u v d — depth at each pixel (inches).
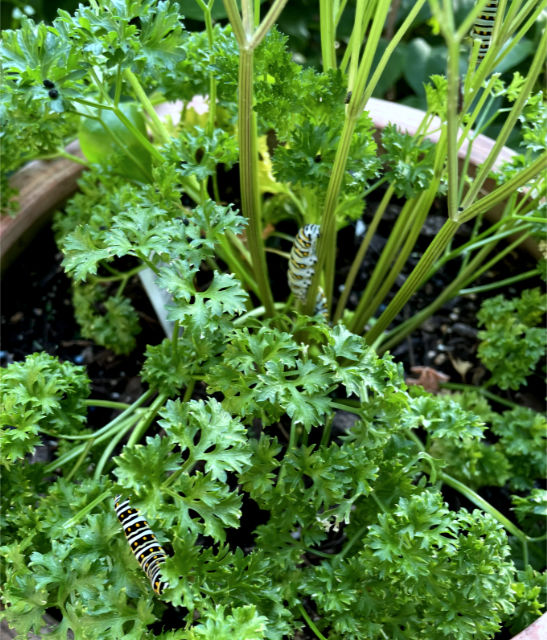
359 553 11.3
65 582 10.7
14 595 10.6
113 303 15.8
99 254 11.1
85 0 18.9
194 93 14.7
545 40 9.7
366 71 10.5
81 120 15.6
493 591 10.9
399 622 11.2
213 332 11.3
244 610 9.8
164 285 10.9
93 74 11.9
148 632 10.5
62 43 11.5
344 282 17.6
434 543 11.2
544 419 14.0
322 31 12.3
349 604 11.0
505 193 10.9
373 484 11.6
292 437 11.6
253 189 12.4
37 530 11.5
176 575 10.1
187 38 12.0
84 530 10.9
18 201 16.1
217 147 12.9
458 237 17.5
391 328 17.0
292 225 18.1
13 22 21.3
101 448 13.7
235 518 10.4
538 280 16.8
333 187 11.9
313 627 11.1
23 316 16.9
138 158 15.4
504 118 19.4
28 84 11.5
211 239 11.6
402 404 11.6
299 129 12.1
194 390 15.0
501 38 10.4
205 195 13.2
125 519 10.5
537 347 14.9
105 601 10.4
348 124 11.1
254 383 11.3
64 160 16.8
